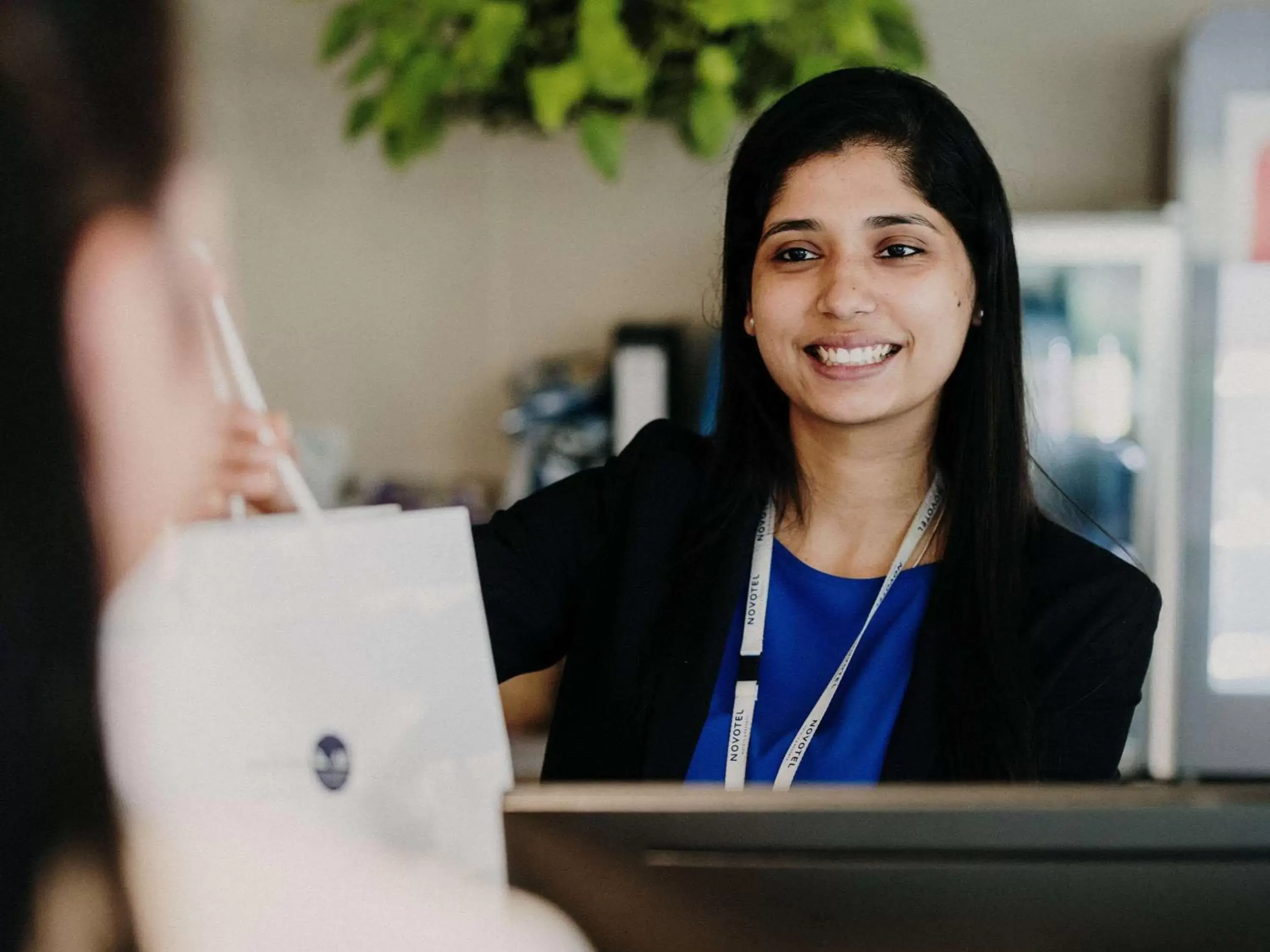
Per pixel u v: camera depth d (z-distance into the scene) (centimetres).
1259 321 245
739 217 136
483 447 304
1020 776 120
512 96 229
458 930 69
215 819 60
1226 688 249
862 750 123
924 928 70
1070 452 260
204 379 36
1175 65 268
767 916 71
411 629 87
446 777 87
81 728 37
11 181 33
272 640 79
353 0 286
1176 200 261
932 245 125
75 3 33
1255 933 69
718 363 145
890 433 131
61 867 37
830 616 132
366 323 302
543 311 299
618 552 143
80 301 34
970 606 126
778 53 212
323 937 66
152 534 37
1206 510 248
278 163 296
